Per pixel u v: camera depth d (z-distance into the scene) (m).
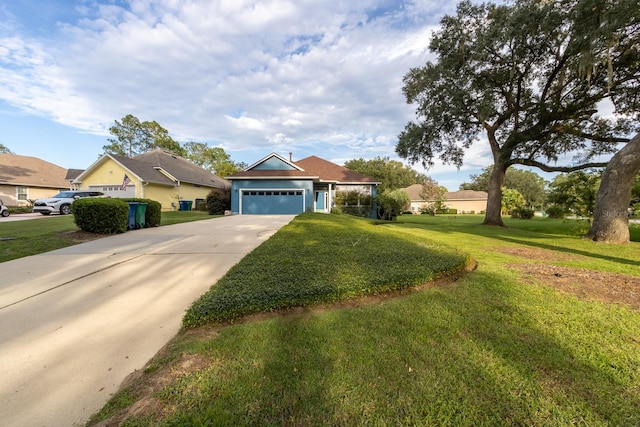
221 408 1.63
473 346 2.32
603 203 9.41
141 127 37.53
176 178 22.11
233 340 2.37
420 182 56.91
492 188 16.38
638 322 2.78
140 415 1.59
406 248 5.48
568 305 3.19
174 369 1.99
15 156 22.83
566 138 13.81
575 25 9.23
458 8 12.59
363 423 1.56
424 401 1.72
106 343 2.44
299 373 1.95
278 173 18.52
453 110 13.74
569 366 2.07
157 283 3.93
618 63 10.59
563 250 7.54
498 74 13.45
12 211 17.14
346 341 2.37
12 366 2.10
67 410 1.68
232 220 12.36
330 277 3.56
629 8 7.48
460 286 3.79
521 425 1.55
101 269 4.55
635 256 6.71
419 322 2.72
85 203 7.67
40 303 3.26
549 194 15.50
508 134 16.03
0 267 4.65
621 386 1.86
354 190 21.55
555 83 13.21
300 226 8.78
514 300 3.31
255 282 3.38
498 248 7.70
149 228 9.36
